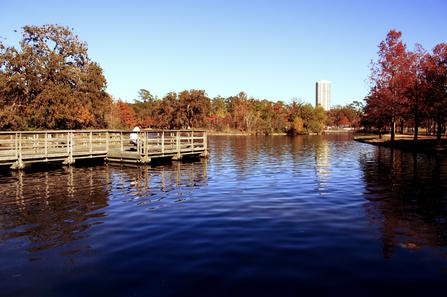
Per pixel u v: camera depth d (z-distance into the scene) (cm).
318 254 668
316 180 1563
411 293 521
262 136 8456
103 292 530
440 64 3094
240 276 575
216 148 3906
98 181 1564
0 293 531
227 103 12762
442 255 665
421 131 7731
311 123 9681
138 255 670
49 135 2742
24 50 3797
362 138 5791
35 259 661
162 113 9988
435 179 1548
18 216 968
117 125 6512
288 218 924
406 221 895
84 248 714
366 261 636
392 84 3775
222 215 958
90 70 4397
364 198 1173
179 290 530
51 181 1568
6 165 2048
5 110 3694
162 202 1127
